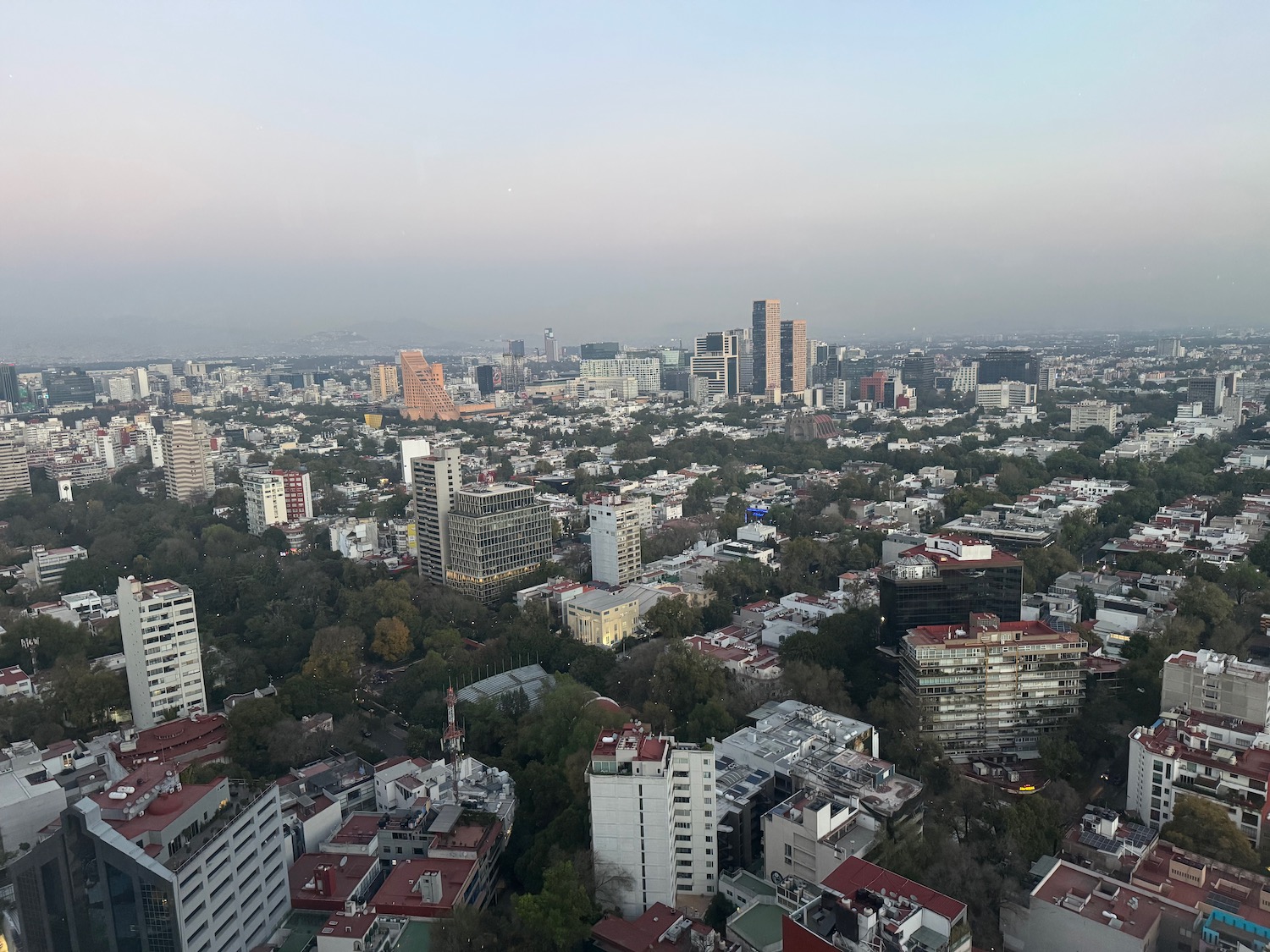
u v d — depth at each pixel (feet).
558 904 622.95
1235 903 607.78
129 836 583.58
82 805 592.19
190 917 582.76
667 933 616.80
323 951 609.01
